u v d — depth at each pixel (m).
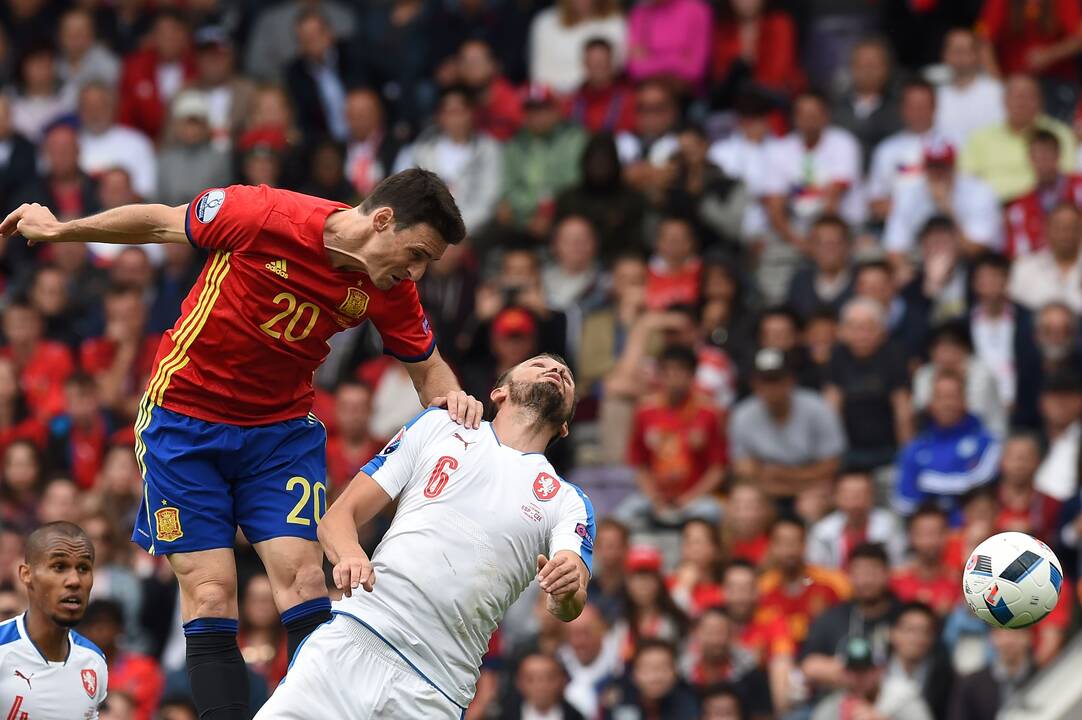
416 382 25.23
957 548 43.25
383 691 23.62
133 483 47.78
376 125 62.69
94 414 51.91
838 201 57.75
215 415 23.83
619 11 65.88
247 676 24.06
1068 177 56.47
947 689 39.88
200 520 23.86
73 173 61.59
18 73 69.19
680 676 40.53
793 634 41.88
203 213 23.44
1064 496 45.47
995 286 51.06
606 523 44.16
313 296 23.39
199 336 23.58
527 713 40.69
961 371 48.38
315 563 24.19
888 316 52.03
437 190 22.91
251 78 68.94
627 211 56.06
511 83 67.25
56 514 46.81
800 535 42.66
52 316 55.88
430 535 23.92
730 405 50.69
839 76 64.94
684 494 47.94
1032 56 61.75
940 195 55.44
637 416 48.72
